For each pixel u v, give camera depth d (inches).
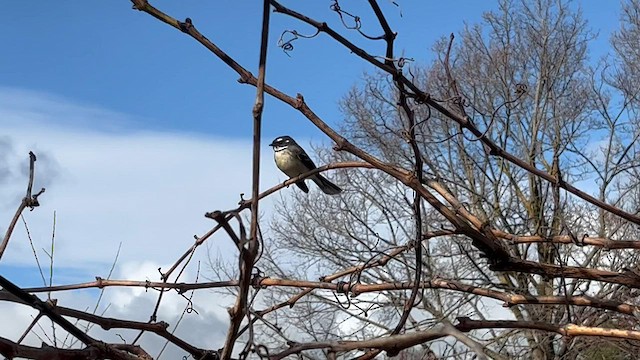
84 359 105.7
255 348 96.3
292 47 135.8
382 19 138.9
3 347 98.3
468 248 488.7
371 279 608.4
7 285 103.7
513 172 679.1
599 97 738.8
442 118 521.3
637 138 681.6
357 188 688.4
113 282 156.0
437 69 645.9
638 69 729.6
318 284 165.3
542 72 667.4
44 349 102.7
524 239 171.3
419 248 148.7
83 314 134.1
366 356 134.3
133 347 126.6
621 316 282.2
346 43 138.0
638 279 161.5
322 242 700.7
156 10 124.9
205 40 127.9
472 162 683.4
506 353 463.2
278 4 131.9
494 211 625.0
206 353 135.7
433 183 159.6
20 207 120.6
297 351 102.3
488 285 511.2
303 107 144.3
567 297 161.6
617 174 676.1
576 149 688.4
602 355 362.9
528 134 689.6
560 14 708.7
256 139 94.1
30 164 123.5
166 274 158.7
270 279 165.0
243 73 130.6
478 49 679.7
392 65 142.9
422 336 100.8
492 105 609.0
